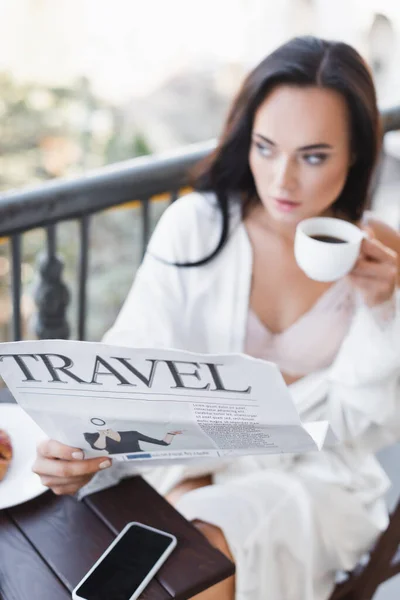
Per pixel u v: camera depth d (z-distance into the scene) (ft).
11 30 18.80
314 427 3.37
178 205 5.19
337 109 4.17
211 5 20.74
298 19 18.02
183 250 5.05
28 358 3.03
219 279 5.01
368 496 4.88
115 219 14.39
